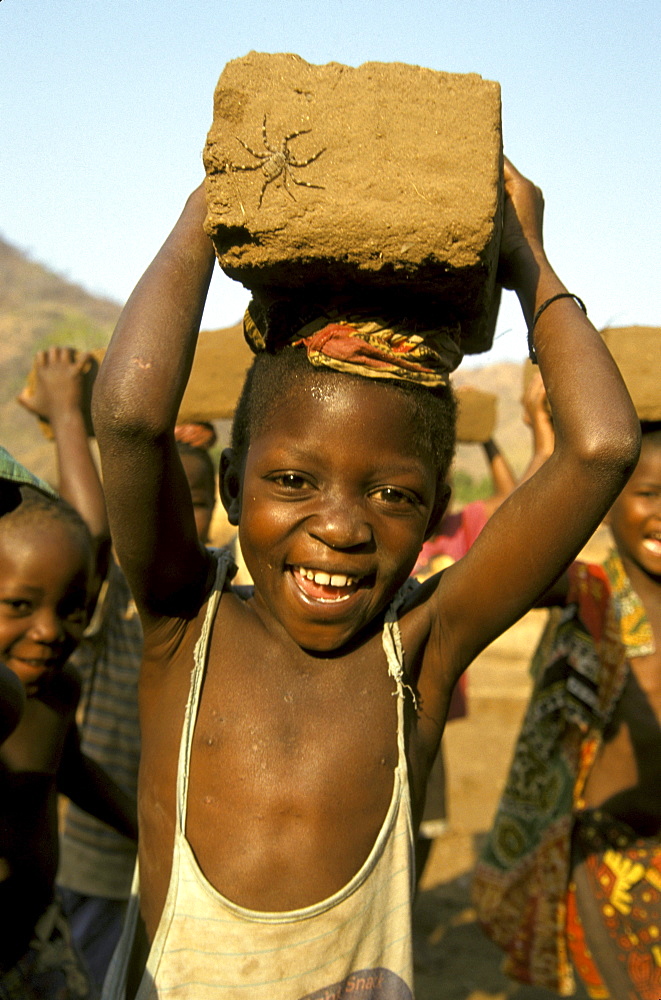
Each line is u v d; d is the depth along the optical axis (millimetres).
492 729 9297
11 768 2520
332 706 1863
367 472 1774
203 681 1884
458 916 5359
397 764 1857
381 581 1837
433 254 1601
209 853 1783
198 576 1946
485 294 1872
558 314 1936
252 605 1998
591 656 3234
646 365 2914
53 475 22844
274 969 1736
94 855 3670
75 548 2449
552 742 3277
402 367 1772
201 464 3783
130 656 3803
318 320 1773
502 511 1909
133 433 1706
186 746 1831
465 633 1985
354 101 1636
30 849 2594
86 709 3812
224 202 1649
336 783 1807
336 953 1763
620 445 1762
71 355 3586
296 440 1784
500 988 4559
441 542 5418
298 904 1751
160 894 1824
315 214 1604
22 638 2416
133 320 1780
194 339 1831
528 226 2084
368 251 1609
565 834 3207
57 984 2605
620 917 3127
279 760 1812
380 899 1810
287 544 1813
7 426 37094
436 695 2020
